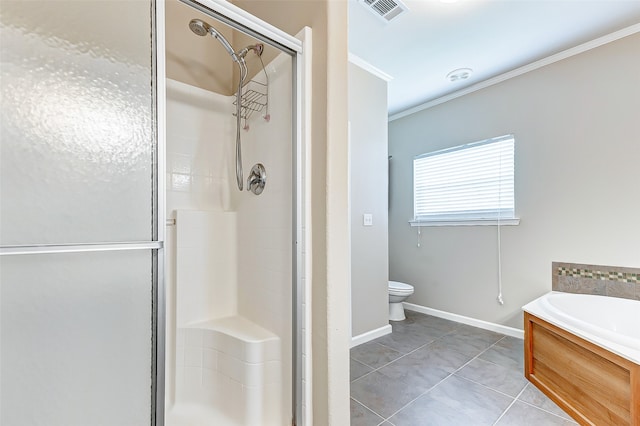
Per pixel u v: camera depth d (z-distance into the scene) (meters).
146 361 0.90
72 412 0.77
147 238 0.91
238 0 1.94
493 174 3.03
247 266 1.76
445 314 3.34
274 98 1.58
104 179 0.84
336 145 1.31
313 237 1.35
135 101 0.90
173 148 1.77
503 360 2.28
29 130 0.73
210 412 1.50
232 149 1.95
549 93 2.65
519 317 2.80
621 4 1.99
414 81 3.08
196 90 1.87
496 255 2.97
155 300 0.92
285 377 1.43
